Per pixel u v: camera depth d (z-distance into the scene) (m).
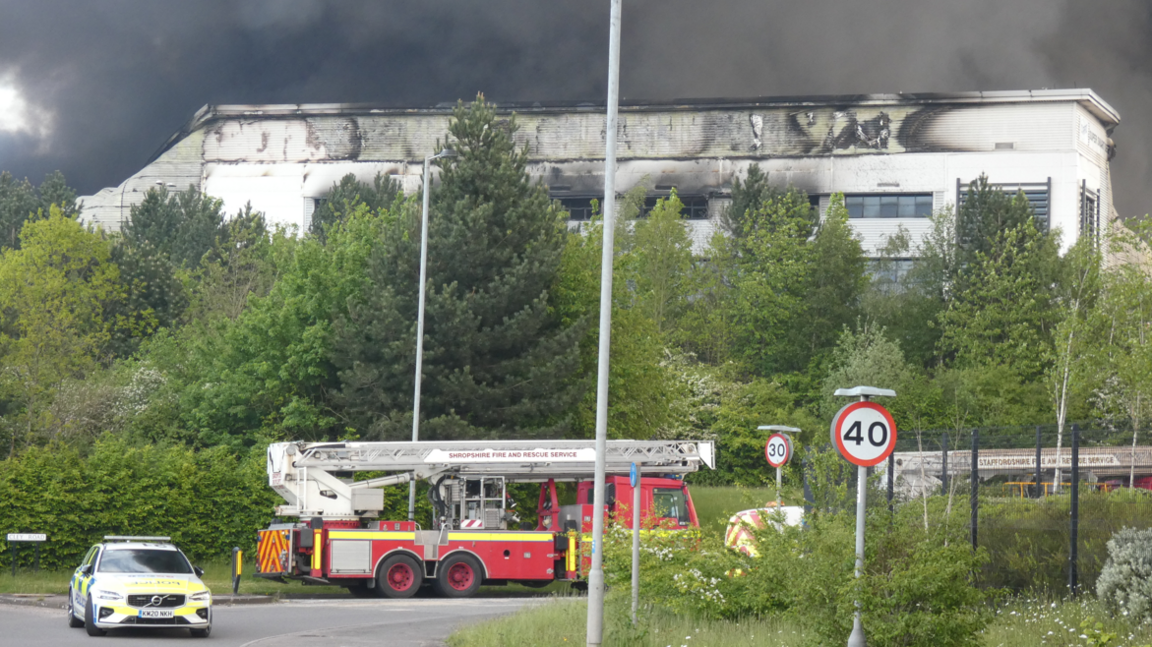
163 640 19.45
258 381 45.34
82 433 49.69
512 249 43.81
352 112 106.94
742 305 80.06
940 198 98.25
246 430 46.41
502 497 31.69
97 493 33.84
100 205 109.88
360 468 31.31
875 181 98.88
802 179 99.56
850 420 12.60
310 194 106.38
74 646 18.34
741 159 101.00
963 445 21.34
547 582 32.25
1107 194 107.56
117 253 75.19
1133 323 42.03
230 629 21.48
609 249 17.70
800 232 86.62
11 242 97.50
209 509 35.00
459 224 42.41
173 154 108.88
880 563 12.70
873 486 16.44
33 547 32.97
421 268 38.38
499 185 44.25
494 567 30.41
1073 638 14.81
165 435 48.19
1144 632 15.22
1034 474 20.20
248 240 87.94
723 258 86.00
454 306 40.66
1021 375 67.62
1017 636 15.21
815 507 15.64
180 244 91.81
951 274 79.06
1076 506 18.78
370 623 22.52
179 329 68.12
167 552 21.12
